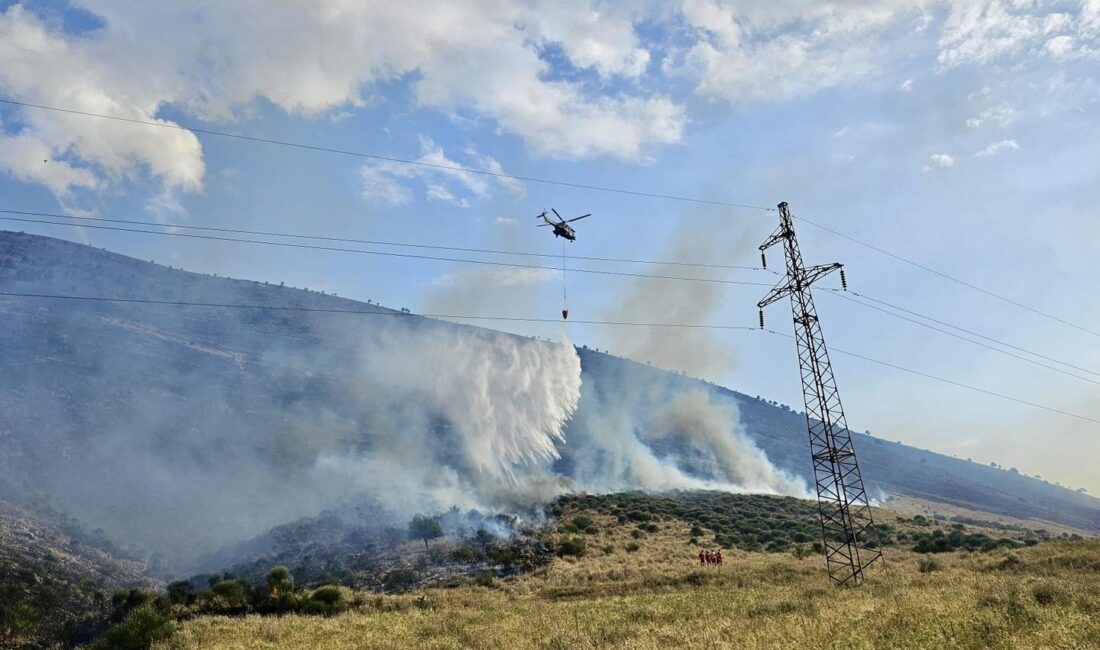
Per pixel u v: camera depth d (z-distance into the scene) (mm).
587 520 73938
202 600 38188
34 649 37656
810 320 45938
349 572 53406
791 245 48375
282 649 24875
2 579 43719
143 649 26984
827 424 43375
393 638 25594
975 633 17688
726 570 45469
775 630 20422
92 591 46750
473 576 51375
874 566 45781
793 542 68875
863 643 17578
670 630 21922
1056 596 22781
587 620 25891
